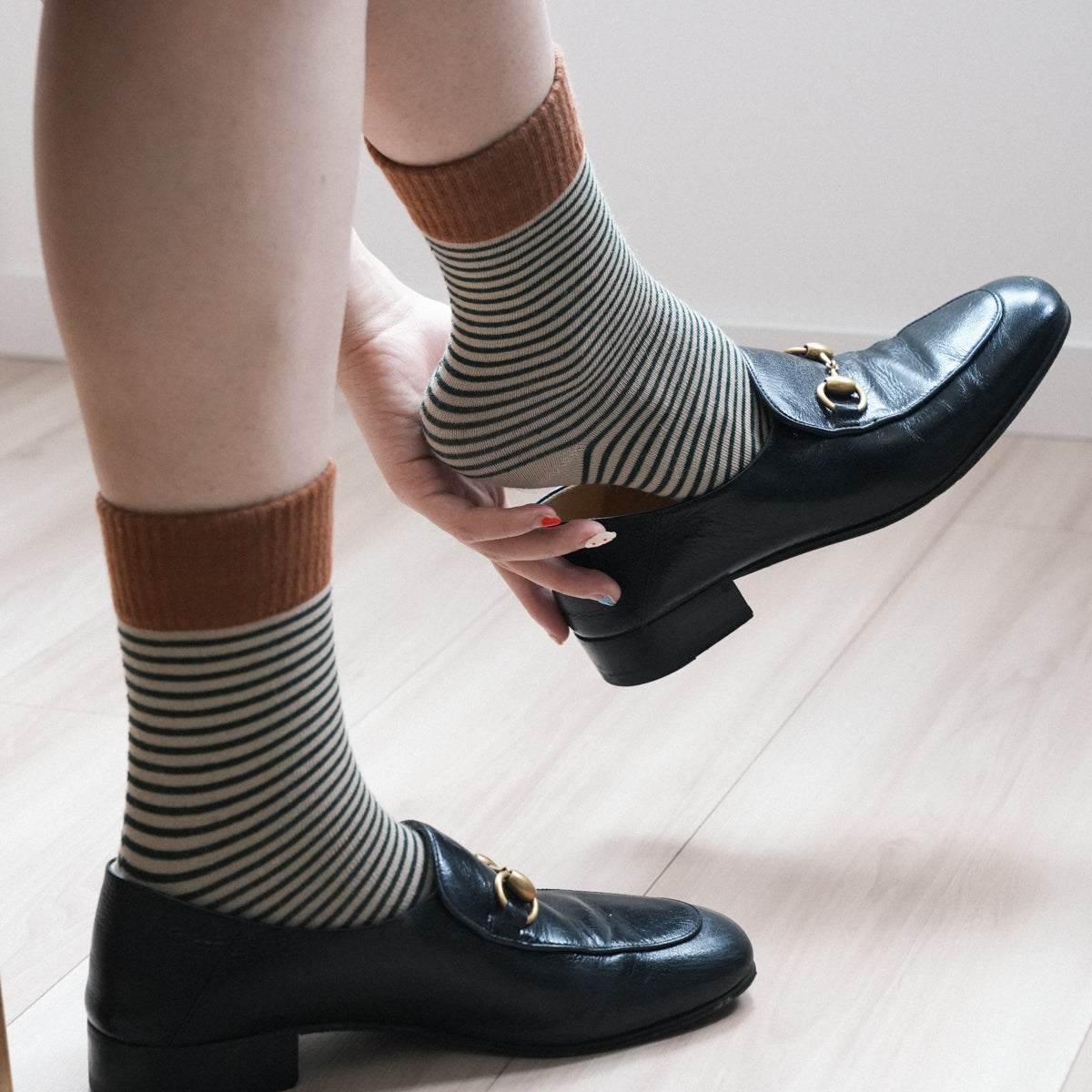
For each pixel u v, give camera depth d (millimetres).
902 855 841
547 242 711
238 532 551
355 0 537
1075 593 1168
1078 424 1518
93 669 1140
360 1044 705
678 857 855
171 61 493
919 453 828
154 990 615
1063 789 897
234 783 594
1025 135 1475
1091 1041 681
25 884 857
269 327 528
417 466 815
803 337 1621
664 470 777
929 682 1040
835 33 1507
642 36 1580
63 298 524
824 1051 686
